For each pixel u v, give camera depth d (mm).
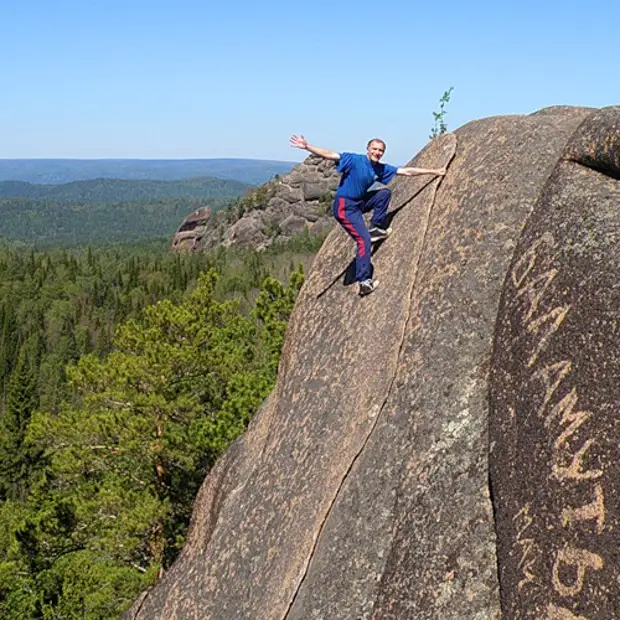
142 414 24000
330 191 147250
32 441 24266
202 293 28719
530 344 4996
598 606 3902
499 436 5004
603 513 4035
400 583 5137
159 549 23781
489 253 6098
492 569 4793
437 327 6055
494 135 7164
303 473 6715
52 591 24891
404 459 5645
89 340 99000
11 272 129750
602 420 4234
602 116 5391
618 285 4488
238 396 23453
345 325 7523
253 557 6812
